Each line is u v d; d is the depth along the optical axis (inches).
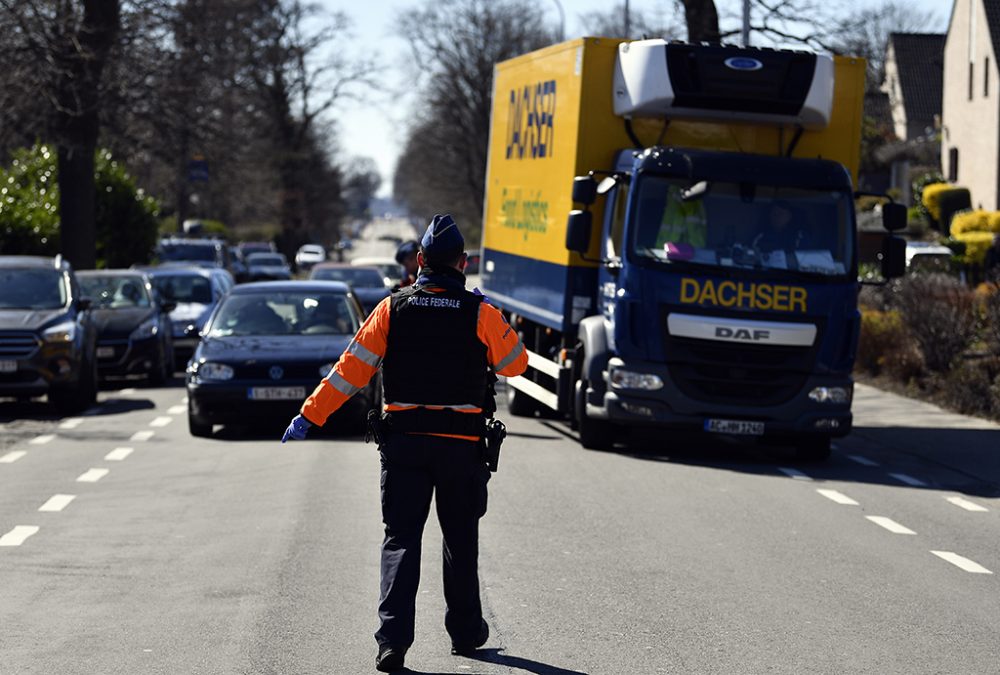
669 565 932.6
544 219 1729.8
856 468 1483.8
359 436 1638.8
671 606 817.5
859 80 1628.9
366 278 3225.9
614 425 1544.0
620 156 1563.7
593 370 1515.7
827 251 1483.8
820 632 767.1
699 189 1480.1
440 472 669.3
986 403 1941.4
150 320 2402.8
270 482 1279.5
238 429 1747.0
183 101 3476.9
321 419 673.0
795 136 1606.8
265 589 847.1
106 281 2507.4
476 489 676.1
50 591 844.0
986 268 2753.4
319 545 982.4
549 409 1929.1
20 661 689.6
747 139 1601.9
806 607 824.3
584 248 1509.6
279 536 1016.2
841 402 1480.1
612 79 1595.7
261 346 1672.0
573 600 828.0
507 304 1926.7
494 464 679.1
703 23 2935.5
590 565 927.7
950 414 1964.8
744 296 1457.9
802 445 1540.4
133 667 679.7
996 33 5900.6
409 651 710.5
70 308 2021.4
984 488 1353.3
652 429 1823.3
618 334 1475.1
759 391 1469.0
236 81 3779.5
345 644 722.8
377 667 671.1
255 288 1819.6
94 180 3828.7
